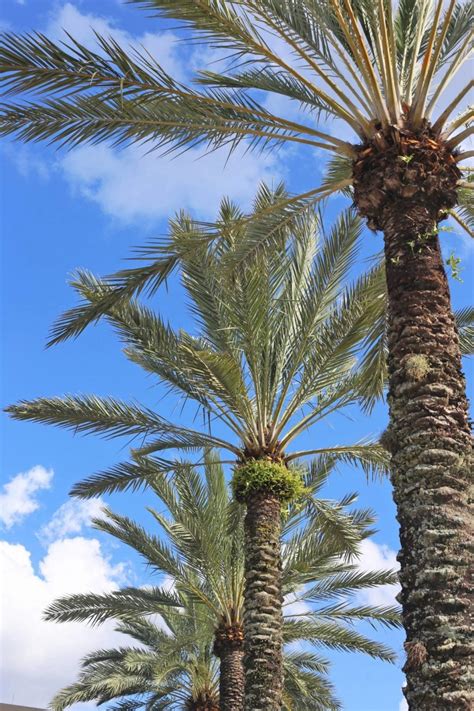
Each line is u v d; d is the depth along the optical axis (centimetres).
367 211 783
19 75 779
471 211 1038
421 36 865
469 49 854
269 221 948
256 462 1248
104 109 837
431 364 684
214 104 855
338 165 1028
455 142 782
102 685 2216
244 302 1207
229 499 1767
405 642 605
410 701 583
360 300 1171
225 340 1290
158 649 2156
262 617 1162
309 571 1656
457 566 606
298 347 1293
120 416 1298
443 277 731
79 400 1293
